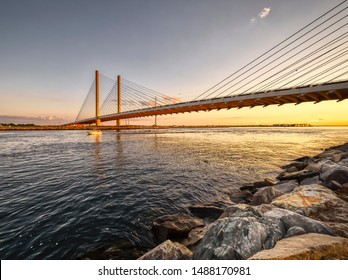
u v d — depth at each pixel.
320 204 4.96
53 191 9.45
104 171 13.99
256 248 3.34
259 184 9.21
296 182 8.55
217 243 3.53
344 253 2.79
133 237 5.43
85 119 91.75
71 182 11.08
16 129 123.88
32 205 7.67
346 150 15.96
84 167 15.35
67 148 28.75
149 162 17.69
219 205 7.68
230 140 45.88
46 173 13.27
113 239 5.31
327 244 2.96
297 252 2.83
